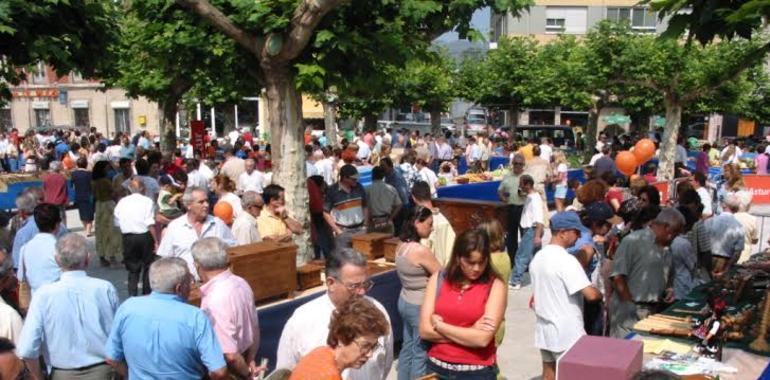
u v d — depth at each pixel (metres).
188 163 12.34
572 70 20.48
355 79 7.79
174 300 3.83
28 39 6.34
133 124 42.16
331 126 30.56
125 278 10.12
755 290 5.45
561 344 4.75
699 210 7.32
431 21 7.57
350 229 8.52
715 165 21.41
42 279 5.47
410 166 13.20
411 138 28.84
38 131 35.16
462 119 45.34
